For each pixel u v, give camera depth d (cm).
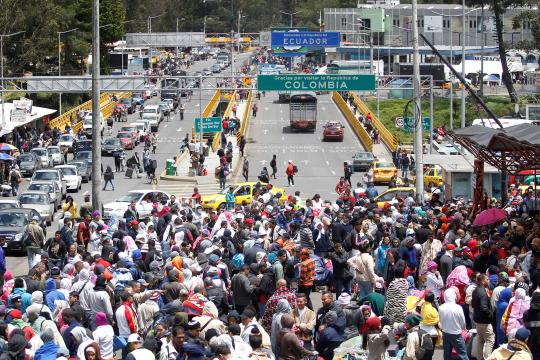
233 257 3650
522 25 19088
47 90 9875
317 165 10356
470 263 3334
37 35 15775
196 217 4797
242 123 13200
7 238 5194
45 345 2455
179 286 2989
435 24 19512
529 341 2564
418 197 5684
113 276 3278
